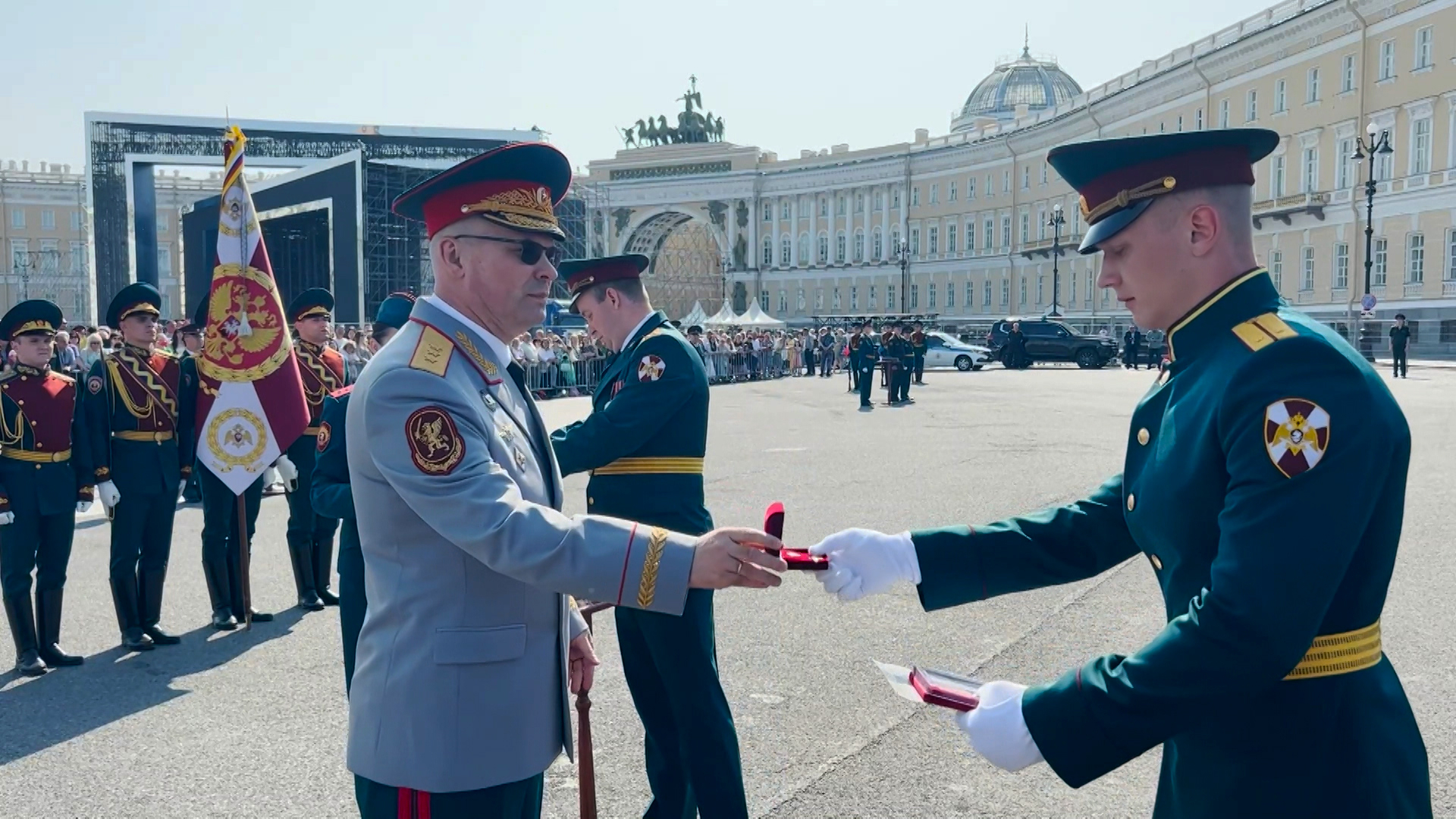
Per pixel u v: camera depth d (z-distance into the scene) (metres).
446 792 2.24
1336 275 42.91
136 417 6.55
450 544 2.27
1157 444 2.11
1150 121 53.81
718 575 2.13
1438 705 4.73
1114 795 4.04
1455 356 37.12
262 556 8.91
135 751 4.75
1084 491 10.78
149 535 6.55
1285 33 44.44
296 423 6.89
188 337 10.05
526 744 2.34
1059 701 1.93
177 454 6.76
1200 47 51.00
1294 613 1.75
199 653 6.30
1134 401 23.16
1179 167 2.05
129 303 6.69
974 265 69.38
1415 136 38.91
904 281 69.69
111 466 6.47
